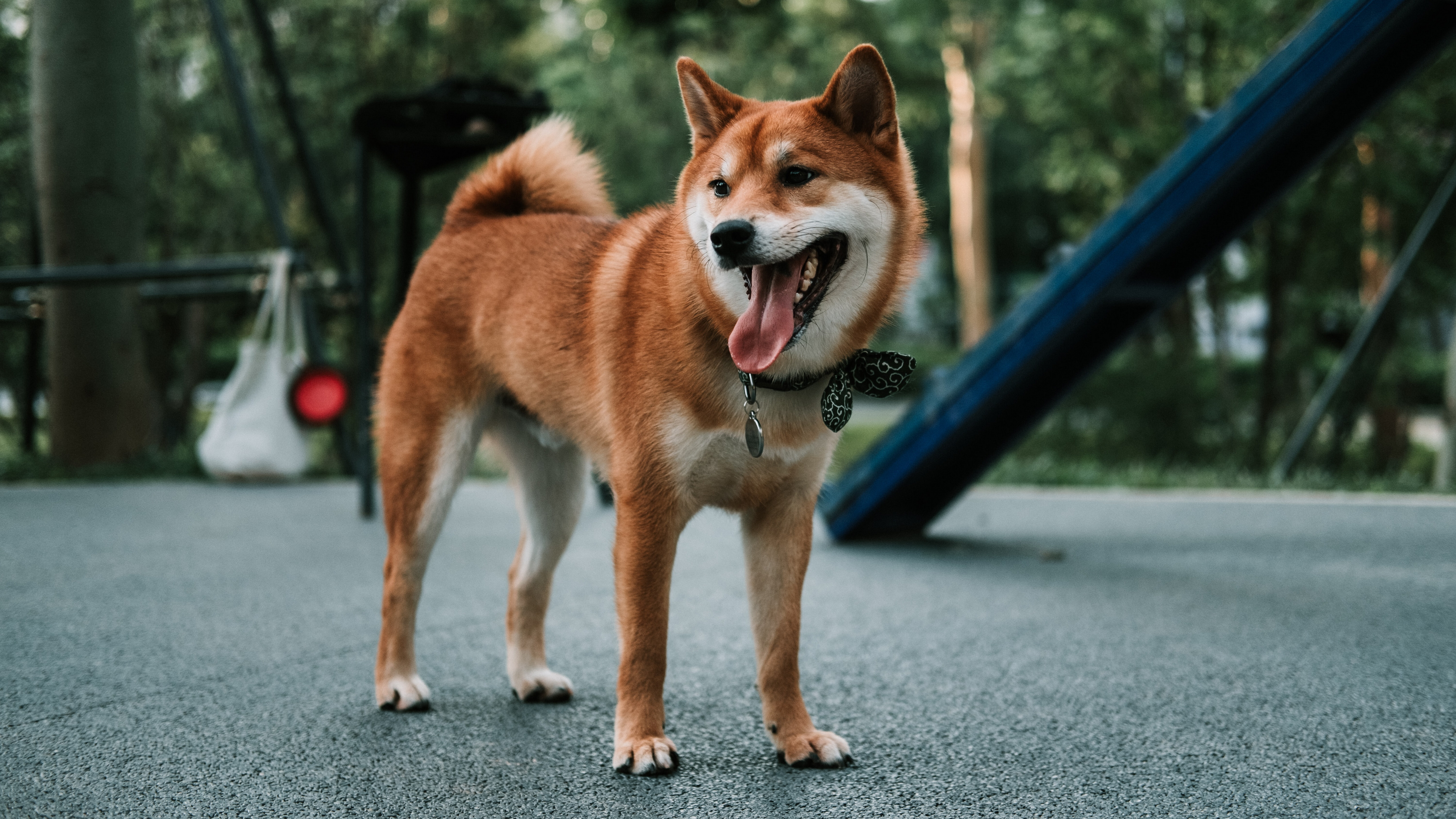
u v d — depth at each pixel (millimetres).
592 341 2605
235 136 10812
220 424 6980
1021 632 3490
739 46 16531
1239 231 5055
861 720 2645
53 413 7637
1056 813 2076
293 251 7020
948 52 17391
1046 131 17203
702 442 2377
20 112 9078
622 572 2398
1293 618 3658
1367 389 9055
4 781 2189
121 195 7504
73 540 4984
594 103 16078
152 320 10766
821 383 2451
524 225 3033
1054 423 10984
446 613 3711
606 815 2066
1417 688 2863
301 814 2057
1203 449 10906
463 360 2914
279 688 2854
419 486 2834
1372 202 11148
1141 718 2641
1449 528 5602
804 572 2490
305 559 4602
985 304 18016
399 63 11023
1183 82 11922
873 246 2461
